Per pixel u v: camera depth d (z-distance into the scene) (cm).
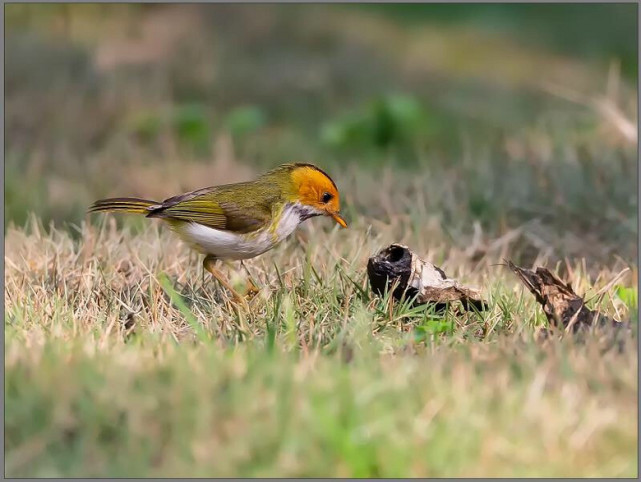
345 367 826
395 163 1730
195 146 1894
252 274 1126
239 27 2447
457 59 2522
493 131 1969
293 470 682
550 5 2980
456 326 969
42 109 1931
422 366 821
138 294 1050
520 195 1400
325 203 1117
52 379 770
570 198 1381
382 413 727
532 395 747
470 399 746
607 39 2750
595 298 1039
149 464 690
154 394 745
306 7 2669
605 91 2209
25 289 1063
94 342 891
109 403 737
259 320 988
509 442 705
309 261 1052
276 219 1080
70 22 2425
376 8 2883
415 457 688
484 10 2950
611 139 1664
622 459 702
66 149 1802
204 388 752
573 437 707
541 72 2450
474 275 1150
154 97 2023
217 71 2189
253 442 699
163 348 855
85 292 1050
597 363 816
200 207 1048
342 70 2273
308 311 995
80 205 1532
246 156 1848
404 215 1316
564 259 1233
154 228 1284
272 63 2281
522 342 888
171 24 2428
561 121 1922
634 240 1271
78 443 709
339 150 1905
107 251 1177
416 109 1962
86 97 2014
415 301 1019
